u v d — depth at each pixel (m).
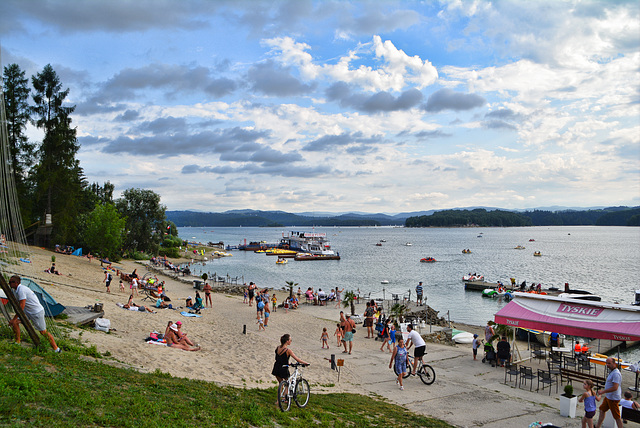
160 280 55.31
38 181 54.66
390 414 12.18
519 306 19.36
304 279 70.75
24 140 54.62
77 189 58.91
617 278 71.56
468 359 21.20
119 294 33.44
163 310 27.55
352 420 10.92
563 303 18.41
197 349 17.83
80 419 6.91
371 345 24.52
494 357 20.34
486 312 44.28
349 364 19.64
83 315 17.89
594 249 144.12
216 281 59.72
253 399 11.27
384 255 128.25
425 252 140.38
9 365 8.70
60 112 56.03
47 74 55.22
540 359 21.48
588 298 39.72
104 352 13.38
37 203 57.16
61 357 10.36
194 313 28.30
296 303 38.22
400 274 78.19
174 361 14.71
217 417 8.66
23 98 54.47
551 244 176.38
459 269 87.12
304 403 11.30
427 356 21.83
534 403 14.52
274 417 9.84
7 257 13.52
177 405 8.88
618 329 15.61
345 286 62.91
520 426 12.20
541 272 81.06
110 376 9.96
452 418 12.64
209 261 108.75
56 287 25.64
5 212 13.34
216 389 11.54
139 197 82.50
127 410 7.84
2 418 6.28
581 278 72.00
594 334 16.05
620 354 27.89
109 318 20.22
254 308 35.69
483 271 83.19
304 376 16.27
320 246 124.38
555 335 26.84
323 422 10.12
